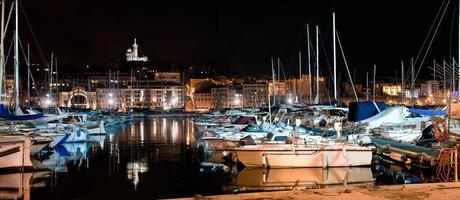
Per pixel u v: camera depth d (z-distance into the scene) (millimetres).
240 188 22094
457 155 20469
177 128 75688
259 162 26750
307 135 31219
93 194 20859
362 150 27188
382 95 151125
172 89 187375
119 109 153875
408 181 23047
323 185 22484
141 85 187375
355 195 13211
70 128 45688
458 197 12852
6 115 34938
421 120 32969
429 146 27359
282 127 37156
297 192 13633
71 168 28688
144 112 147250
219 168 28406
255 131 35594
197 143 46250
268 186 22438
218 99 187875
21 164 26594
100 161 32125
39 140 33312
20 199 19719
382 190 13859
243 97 183125
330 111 42031
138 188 22328
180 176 25719
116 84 185625
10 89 118562
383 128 33156
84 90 173000
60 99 167125
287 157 26719
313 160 26844
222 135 35812
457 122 24641
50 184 23219
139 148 41438
